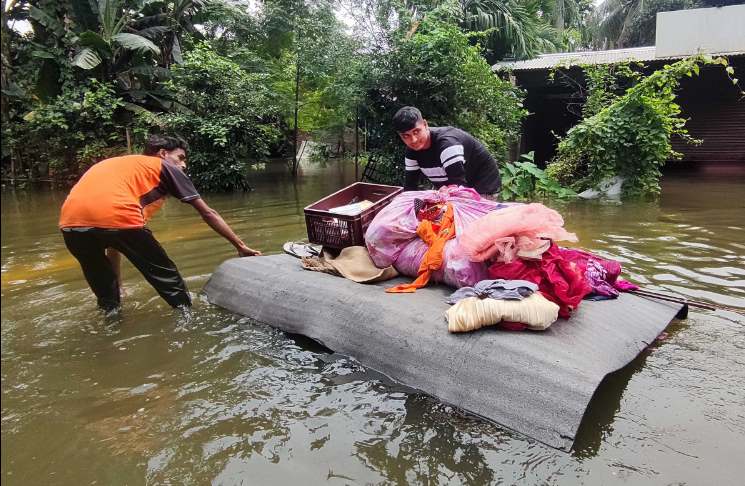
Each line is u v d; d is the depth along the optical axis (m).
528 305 2.54
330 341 3.04
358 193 4.41
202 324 3.50
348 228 3.71
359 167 16.53
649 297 3.35
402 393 2.55
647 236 5.63
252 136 12.43
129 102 13.03
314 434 2.26
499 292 2.61
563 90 14.79
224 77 11.98
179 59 14.20
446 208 3.32
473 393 2.38
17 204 9.68
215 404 2.51
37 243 6.14
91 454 2.15
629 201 8.39
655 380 2.59
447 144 3.69
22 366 2.91
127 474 2.03
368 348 2.85
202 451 2.16
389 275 3.44
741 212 6.90
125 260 5.14
